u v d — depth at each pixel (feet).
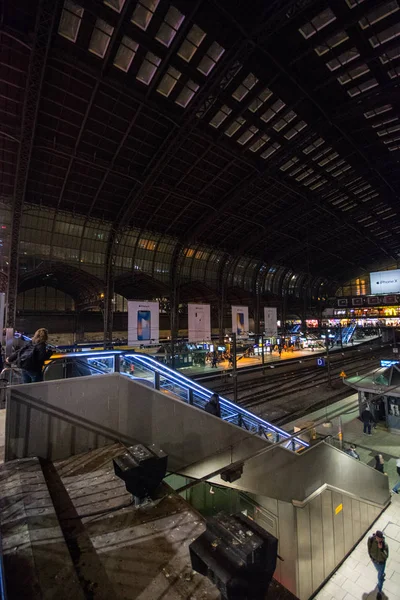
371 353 140.15
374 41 56.13
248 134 77.30
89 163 70.03
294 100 66.80
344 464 26.91
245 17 48.91
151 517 9.18
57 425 12.75
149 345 45.16
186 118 64.18
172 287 113.19
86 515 9.09
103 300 96.43
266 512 24.57
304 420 54.80
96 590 6.59
